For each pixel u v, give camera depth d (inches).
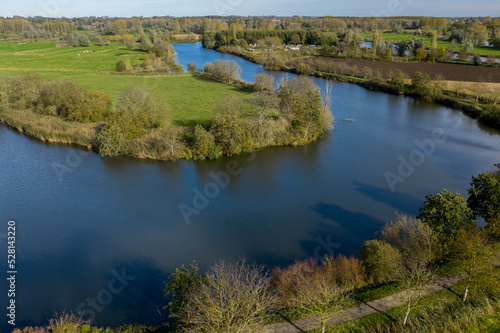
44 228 1595.7
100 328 994.1
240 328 826.8
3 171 2145.7
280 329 929.5
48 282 1259.8
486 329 922.7
